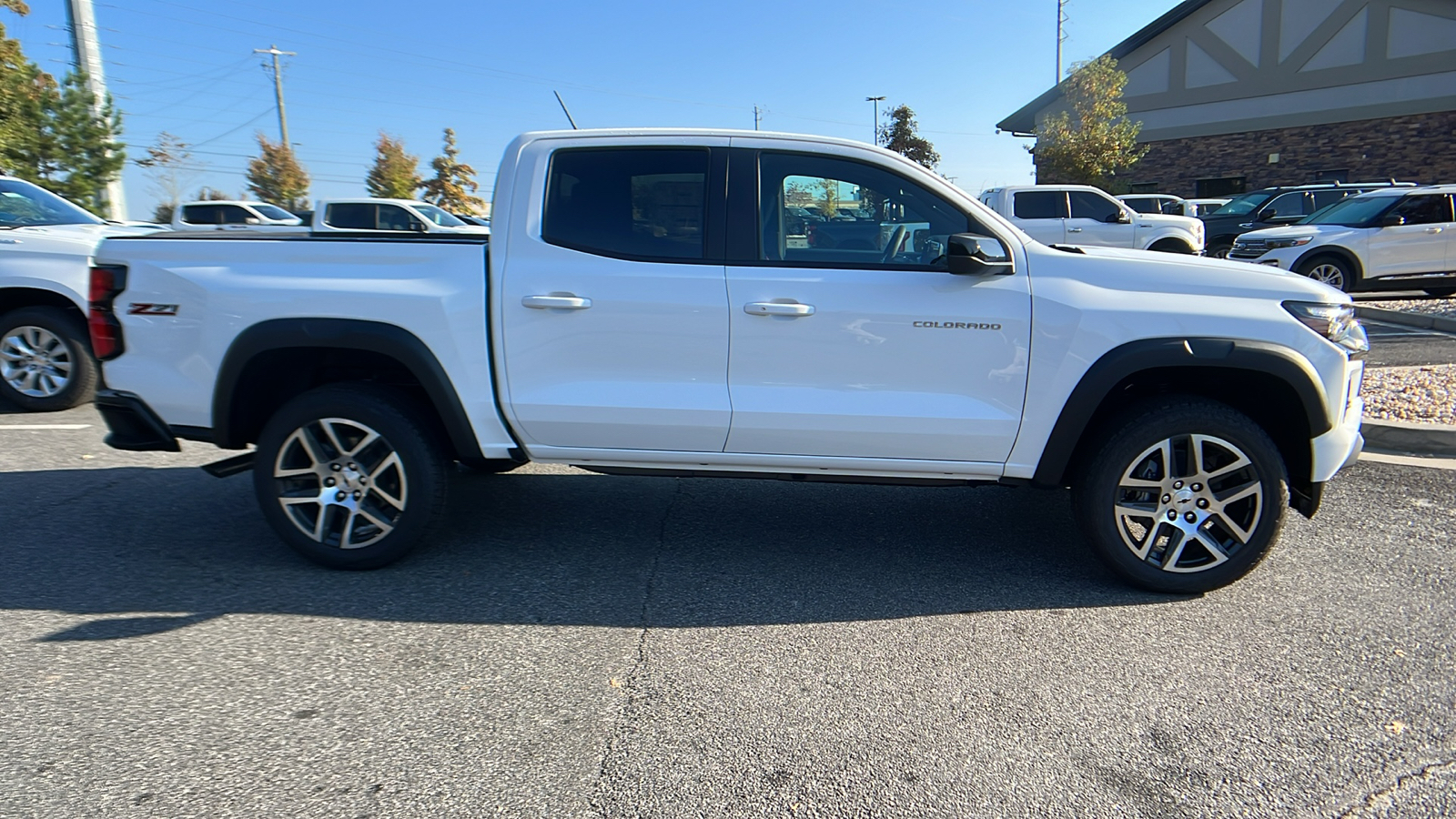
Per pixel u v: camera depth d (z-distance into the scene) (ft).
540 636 11.19
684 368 12.24
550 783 8.29
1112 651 10.87
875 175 12.37
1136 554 12.26
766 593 12.59
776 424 12.22
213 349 12.37
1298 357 11.64
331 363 13.05
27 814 7.70
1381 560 13.55
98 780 8.16
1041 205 52.34
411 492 12.64
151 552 13.67
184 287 12.44
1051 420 12.05
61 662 10.25
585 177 12.51
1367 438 19.70
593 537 14.75
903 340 12.01
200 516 15.35
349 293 12.21
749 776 8.41
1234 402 12.86
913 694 9.87
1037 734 9.09
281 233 14.65
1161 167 93.66
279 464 12.64
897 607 12.14
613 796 8.10
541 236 12.40
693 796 8.11
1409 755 8.73
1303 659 10.61
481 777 8.35
